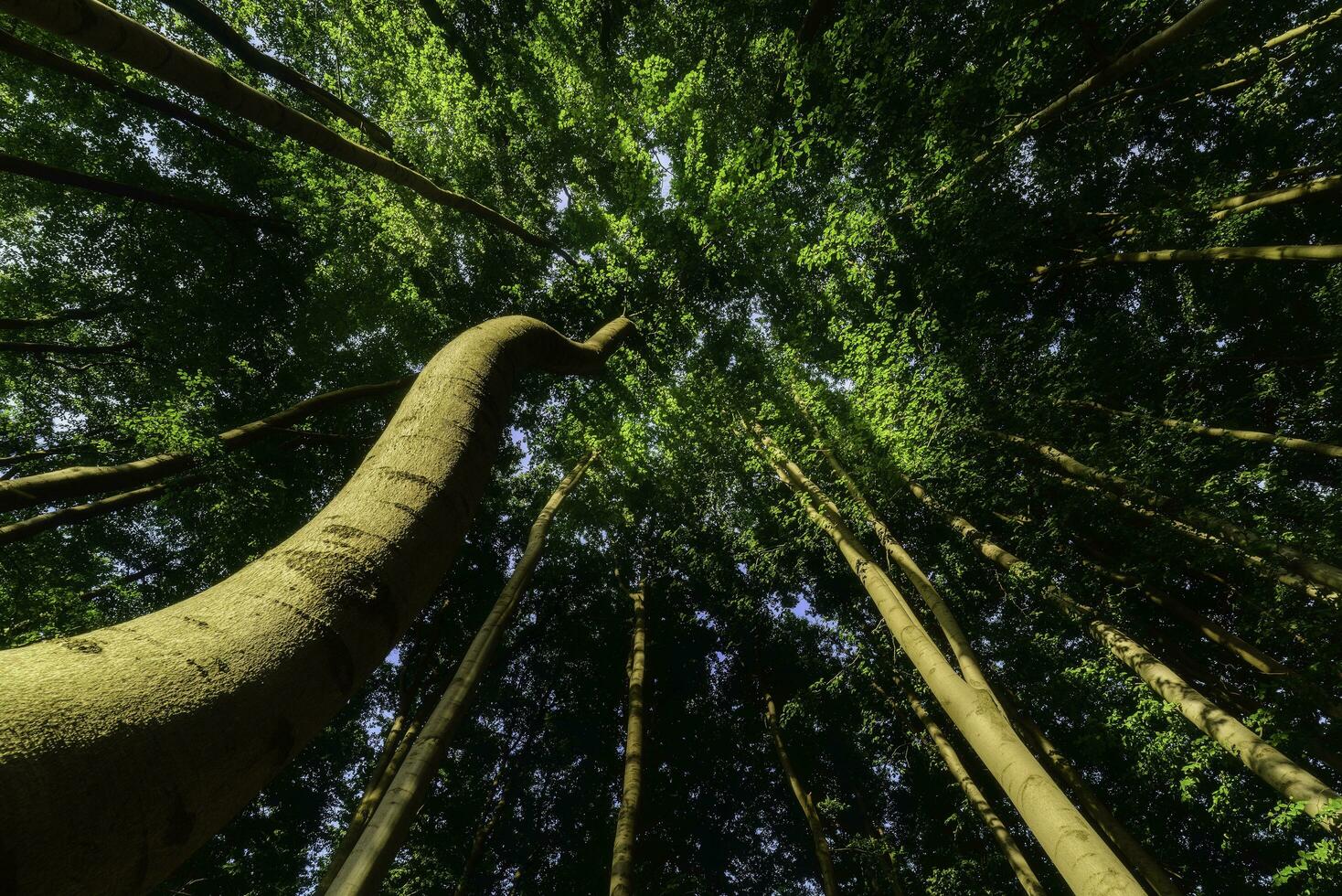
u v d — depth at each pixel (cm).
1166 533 565
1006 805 967
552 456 1248
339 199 923
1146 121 760
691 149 776
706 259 877
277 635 79
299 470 970
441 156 928
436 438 125
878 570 525
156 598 941
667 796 1228
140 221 873
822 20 827
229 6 852
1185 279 775
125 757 56
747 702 1338
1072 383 673
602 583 1466
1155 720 620
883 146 713
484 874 1159
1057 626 772
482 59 1136
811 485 726
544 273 1094
